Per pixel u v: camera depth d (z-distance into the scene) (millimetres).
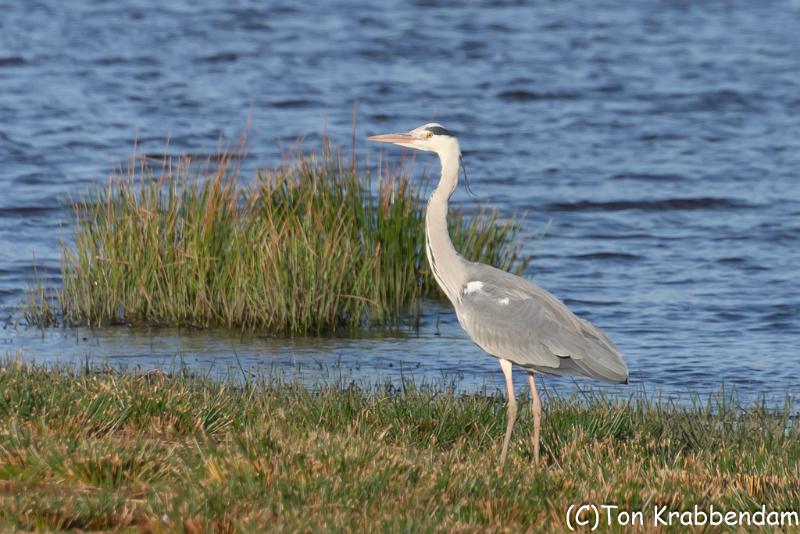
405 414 10820
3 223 22578
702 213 25859
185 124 32719
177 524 7258
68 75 38594
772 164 30531
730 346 16609
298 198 16859
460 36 47625
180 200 17266
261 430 9031
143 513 7605
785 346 16625
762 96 38594
